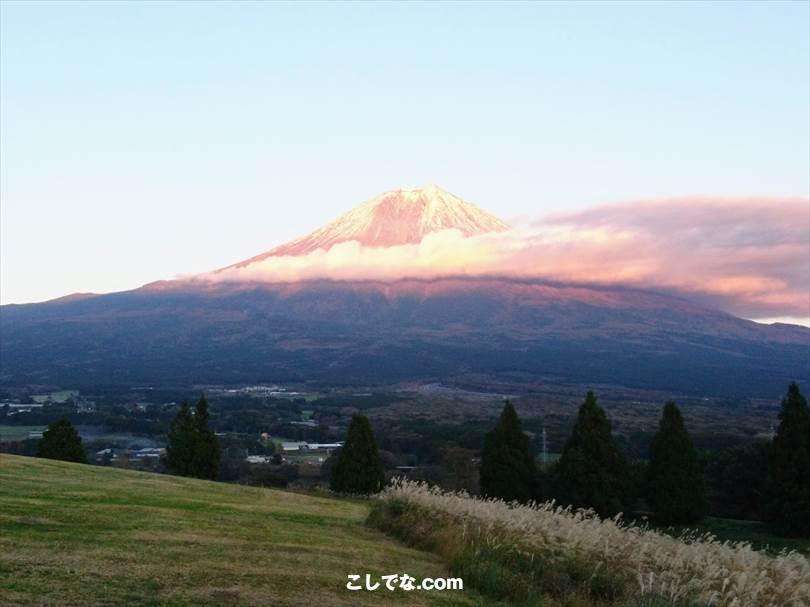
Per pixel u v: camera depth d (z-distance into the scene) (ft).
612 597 34.86
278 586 33.19
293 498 76.79
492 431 129.49
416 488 64.69
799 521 102.06
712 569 33.58
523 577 36.63
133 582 31.40
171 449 129.49
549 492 127.85
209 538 43.47
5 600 27.50
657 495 114.11
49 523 43.19
